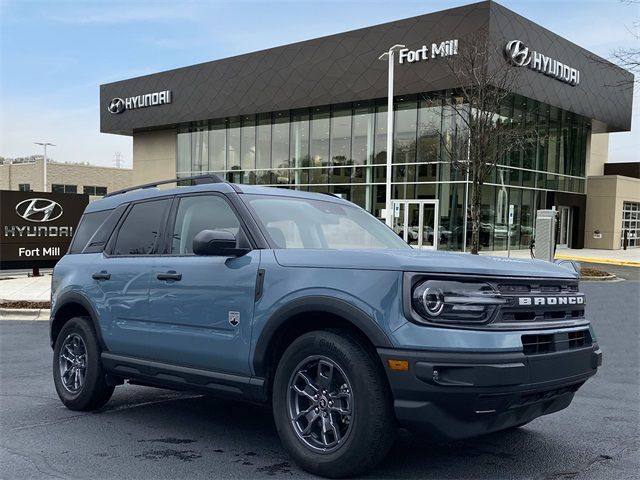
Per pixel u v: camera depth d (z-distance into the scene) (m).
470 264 3.85
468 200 27.73
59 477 4.09
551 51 29.44
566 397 4.28
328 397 4.00
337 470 3.88
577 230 38.66
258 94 34.88
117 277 5.49
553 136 34.84
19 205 20.06
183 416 5.67
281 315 4.16
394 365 3.61
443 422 3.58
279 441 4.88
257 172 37.44
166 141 43.25
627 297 15.40
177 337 4.85
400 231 29.86
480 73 22.86
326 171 33.66
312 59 32.16
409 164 29.70
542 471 4.22
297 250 4.36
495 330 3.68
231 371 4.52
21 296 15.13
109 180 74.50
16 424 5.40
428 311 3.62
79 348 5.94
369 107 31.62
